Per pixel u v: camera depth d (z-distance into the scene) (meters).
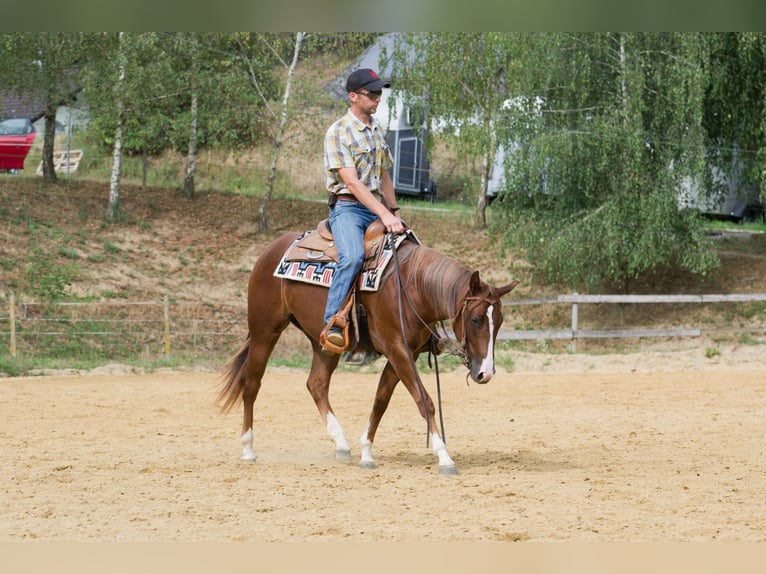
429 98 26.98
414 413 11.67
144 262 24.12
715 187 25.33
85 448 8.54
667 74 21.92
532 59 22.03
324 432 9.94
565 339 22.78
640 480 6.64
